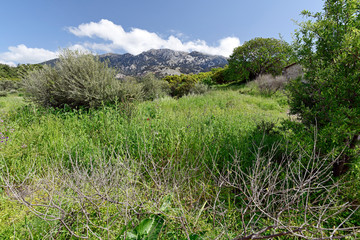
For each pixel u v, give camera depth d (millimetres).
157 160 3236
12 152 3207
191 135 3934
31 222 1903
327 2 3154
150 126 4074
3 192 2414
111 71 7594
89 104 6742
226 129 4594
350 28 2820
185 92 20422
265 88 16391
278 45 26078
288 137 3184
